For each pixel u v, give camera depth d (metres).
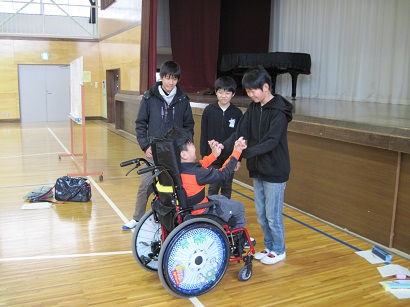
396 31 6.81
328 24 8.12
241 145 2.29
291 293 2.32
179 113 3.02
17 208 3.79
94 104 11.88
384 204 2.95
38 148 7.01
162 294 2.29
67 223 3.41
